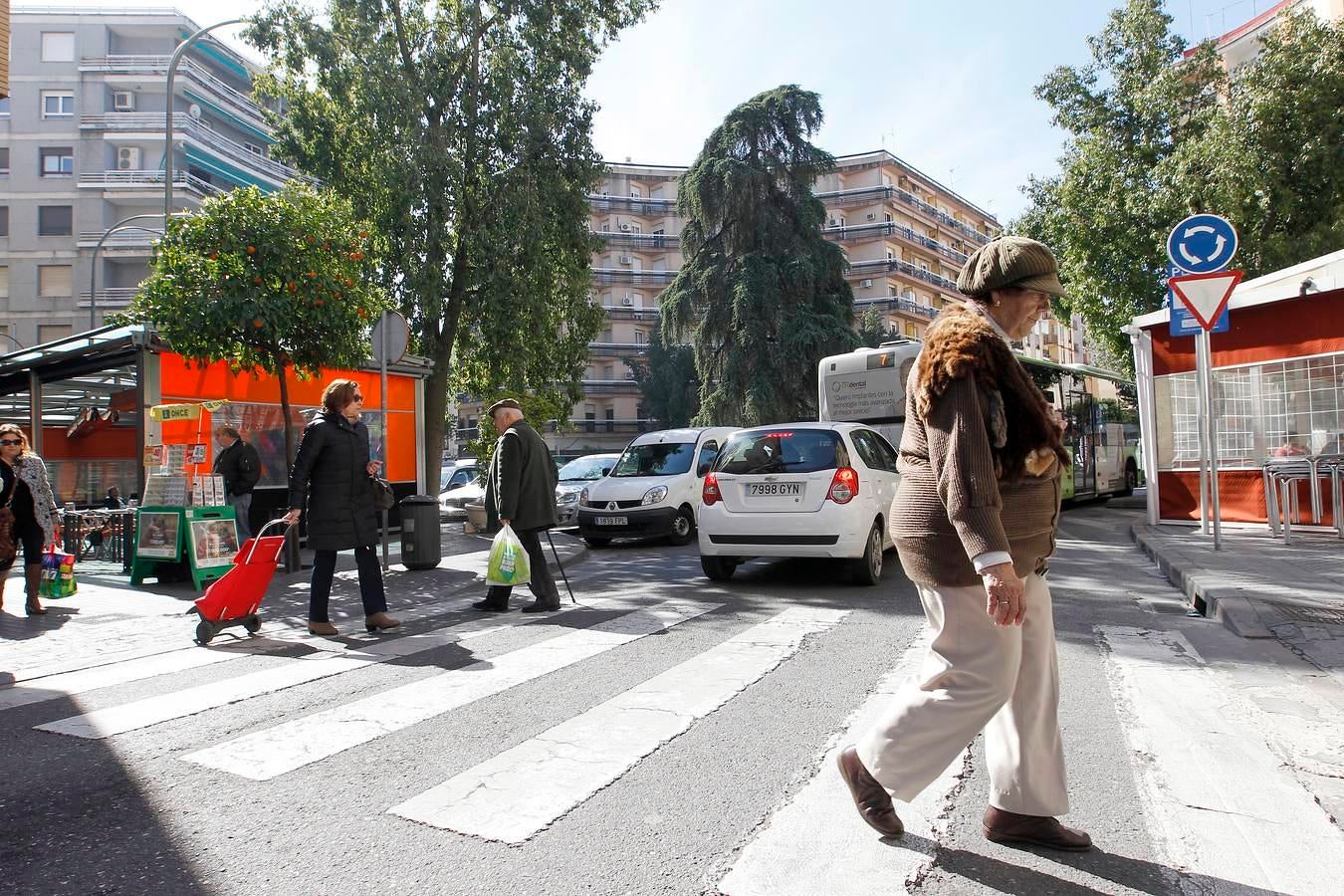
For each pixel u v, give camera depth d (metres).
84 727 4.19
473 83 18.16
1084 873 2.61
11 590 9.35
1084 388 21.81
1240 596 6.75
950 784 3.34
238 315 9.69
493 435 17.42
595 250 20.05
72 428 17.84
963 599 2.58
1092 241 21.67
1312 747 3.67
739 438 8.94
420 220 17.16
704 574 9.73
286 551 10.16
